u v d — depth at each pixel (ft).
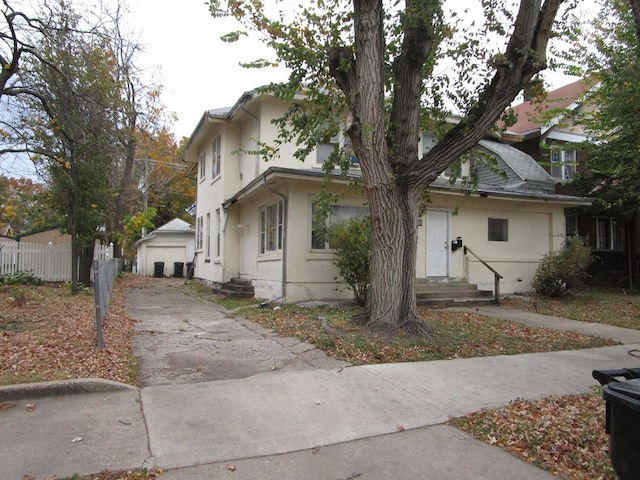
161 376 18.62
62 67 37.35
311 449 12.53
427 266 45.47
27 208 100.99
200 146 69.82
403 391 17.28
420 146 51.96
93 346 21.89
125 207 82.07
